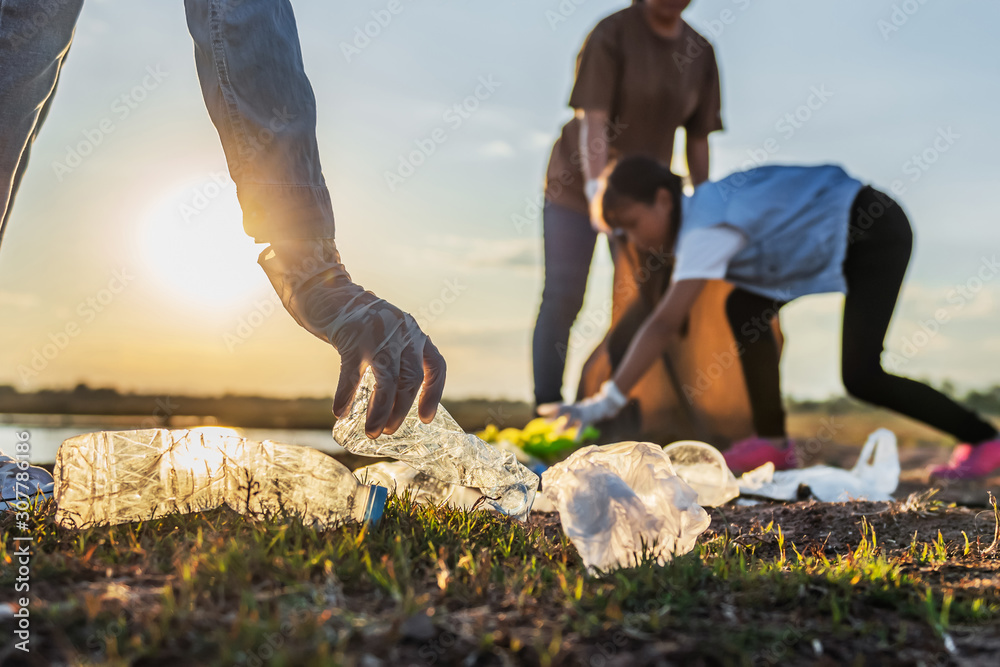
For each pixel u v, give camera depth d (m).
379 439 1.40
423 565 1.07
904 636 0.83
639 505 1.14
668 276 3.52
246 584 0.92
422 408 1.31
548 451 2.88
